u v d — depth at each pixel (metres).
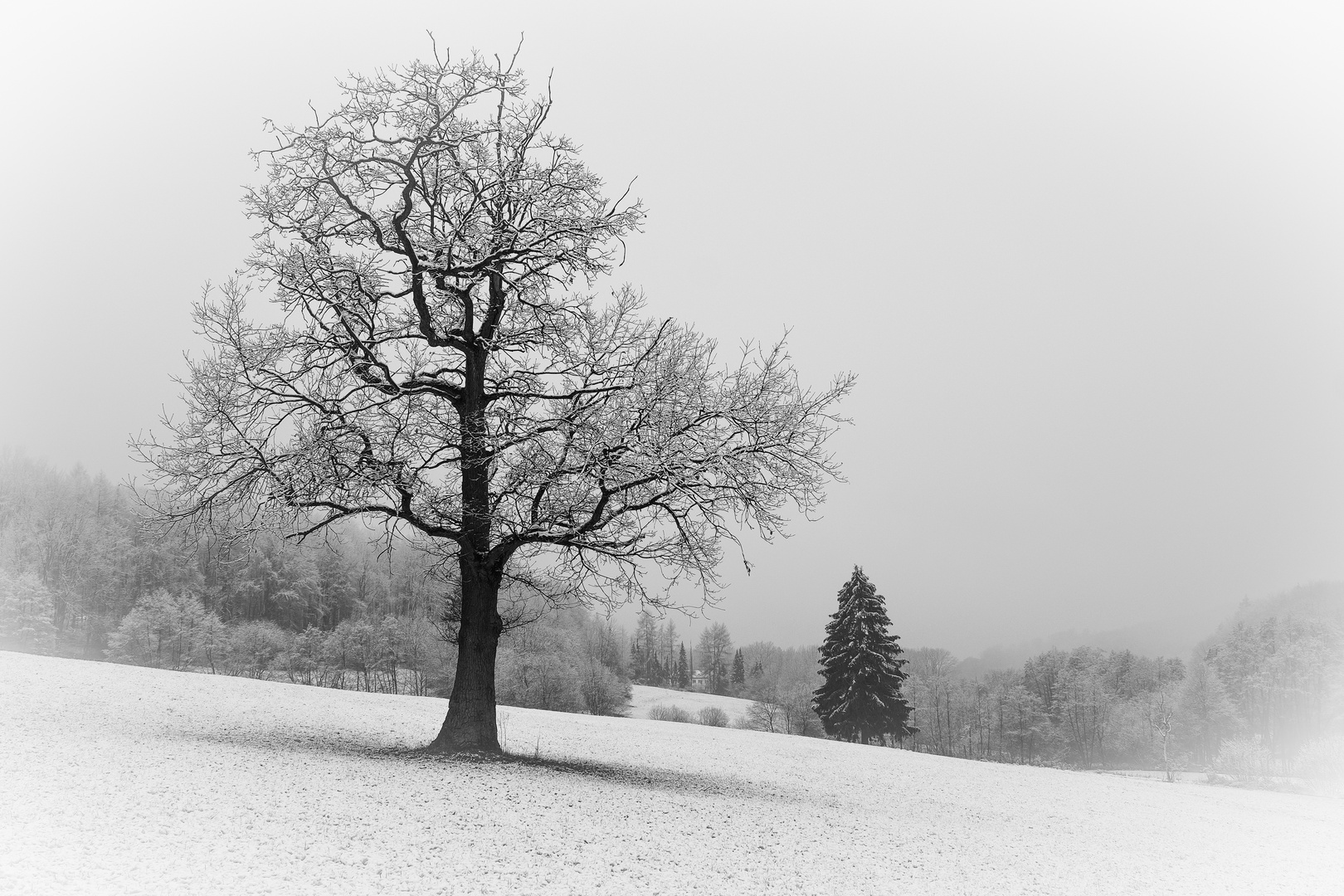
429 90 15.30
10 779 10.51
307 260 15.33
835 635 49.75
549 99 16.20
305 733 18.06
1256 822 20.09
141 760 12.44
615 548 15.77
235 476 14.84
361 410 15.03
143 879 7.23
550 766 16.28
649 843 10.72
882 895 9.65
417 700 30.59
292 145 15.05
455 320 17.58
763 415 14.95
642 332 15.88
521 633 55.00
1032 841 14.75
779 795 17.19
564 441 14.98
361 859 8.55
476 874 8.51
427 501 15.34
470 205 16.64
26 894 6.58
